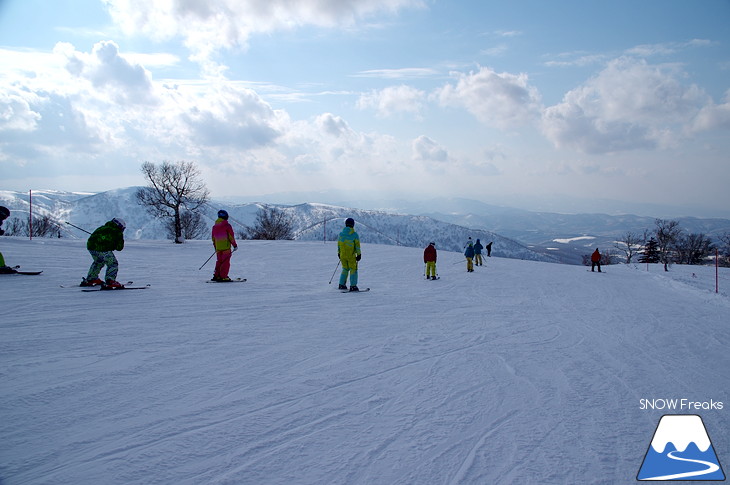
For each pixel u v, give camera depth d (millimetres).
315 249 31562
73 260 17516
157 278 13484
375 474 2992
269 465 3051
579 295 15398
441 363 5676
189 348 5781
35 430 3410
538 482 2969
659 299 15656
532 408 4281
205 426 3598
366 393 4496
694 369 5945
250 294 10734
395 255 29781
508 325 8562
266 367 5164
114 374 4668
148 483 2783
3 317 7059
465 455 3305
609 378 5355
